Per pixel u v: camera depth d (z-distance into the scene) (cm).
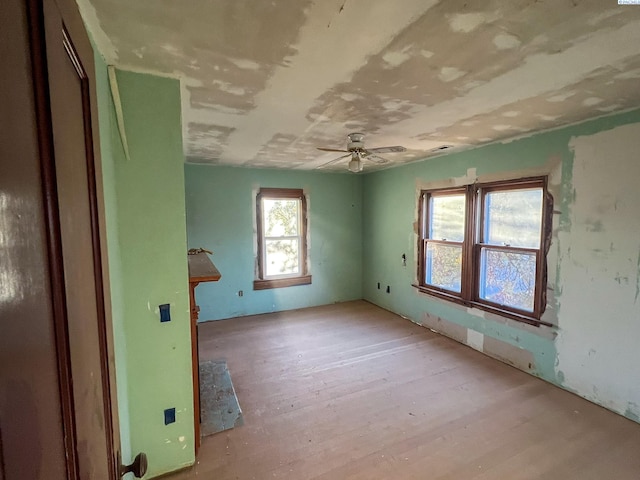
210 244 468
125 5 111
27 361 38
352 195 562
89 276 72
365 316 491
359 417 249
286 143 325
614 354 252
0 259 32
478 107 223
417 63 156
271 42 137
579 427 235
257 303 503
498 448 215
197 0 109
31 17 42
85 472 59
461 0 109
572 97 206
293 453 213
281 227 518
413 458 207
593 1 111
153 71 165
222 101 208
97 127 88
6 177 34
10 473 33
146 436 190
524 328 316
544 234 295
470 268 370
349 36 133
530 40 137
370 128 274
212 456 210
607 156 248
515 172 316
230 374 317
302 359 349
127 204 172
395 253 495
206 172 458
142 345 184
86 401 62
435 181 413
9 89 35
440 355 356
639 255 235
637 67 163
